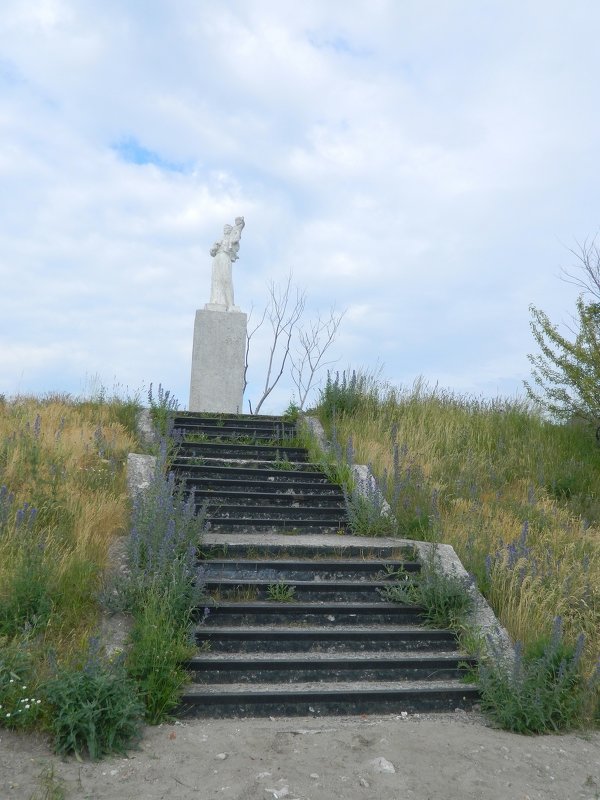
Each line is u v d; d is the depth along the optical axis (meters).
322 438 14.45
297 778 4.95
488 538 9.67
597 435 15.19
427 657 7.24
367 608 7.93
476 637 7.44
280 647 7.31
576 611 8.20
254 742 5.55
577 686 6.58
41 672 5.82
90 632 6.66
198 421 14.55
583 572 9.02
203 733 5.74
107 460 11.27
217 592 8.05
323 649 7.38
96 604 7.20
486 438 14.64
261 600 8.10
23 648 5.97
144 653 6.18
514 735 6.07
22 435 10.89
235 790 4.73
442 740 5.76
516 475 13.24
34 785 4.66
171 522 8.08
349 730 5.89
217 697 6.27
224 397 16.94
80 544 7.91
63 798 4.53
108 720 5.35
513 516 11.15
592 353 15.12
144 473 11.16
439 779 5.05
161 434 13.05
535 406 16.48
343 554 9.21
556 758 5.61
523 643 7.27
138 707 5.56
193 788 4.76
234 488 11.46
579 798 4.96
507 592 8.31
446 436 14.40
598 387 14.95
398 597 8.18
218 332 17.02
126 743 5.40
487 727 6.25
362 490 10.87
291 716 6.36
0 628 6.43
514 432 15.20
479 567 8.84
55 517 8.64
